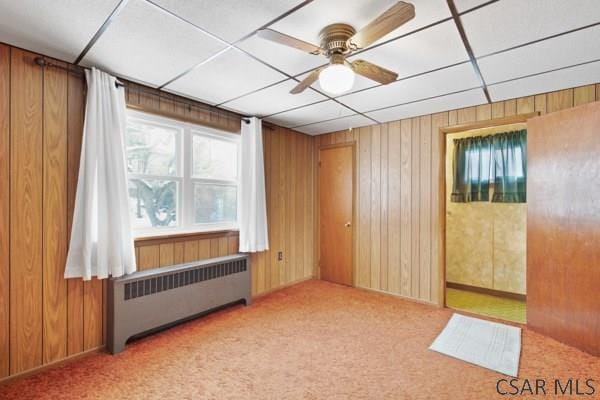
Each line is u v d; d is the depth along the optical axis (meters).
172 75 2.40
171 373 2.05
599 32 1.76
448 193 4.21
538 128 2.67
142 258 2.63
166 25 1.72
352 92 2.74
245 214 3.39
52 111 2.14
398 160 3.71
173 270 2.65
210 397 1.81
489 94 2.80
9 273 1.97
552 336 2.54
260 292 3.78
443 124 3.36
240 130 3.50
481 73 2.34
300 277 4.37
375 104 3.09
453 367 2.13
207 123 3.13
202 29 1.76
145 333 2.60
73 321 2.24
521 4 1.51
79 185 2.19
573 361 2.19
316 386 1.92
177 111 2.89
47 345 2.12
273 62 2.17
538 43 1.89
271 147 3.91
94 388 1.89
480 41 1.87
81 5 1.53
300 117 3.60
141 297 2.44
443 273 3.36
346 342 2.52
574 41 1.86
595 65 2.20
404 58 2.10
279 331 2.72
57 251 2.17
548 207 2.57
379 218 3.87
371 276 3.94
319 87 2.62
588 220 2.29
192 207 3.06
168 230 2.86
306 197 4.48
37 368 2.07
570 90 2.66
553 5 1.52
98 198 2.23
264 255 3.84
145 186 2.72
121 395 1.83
